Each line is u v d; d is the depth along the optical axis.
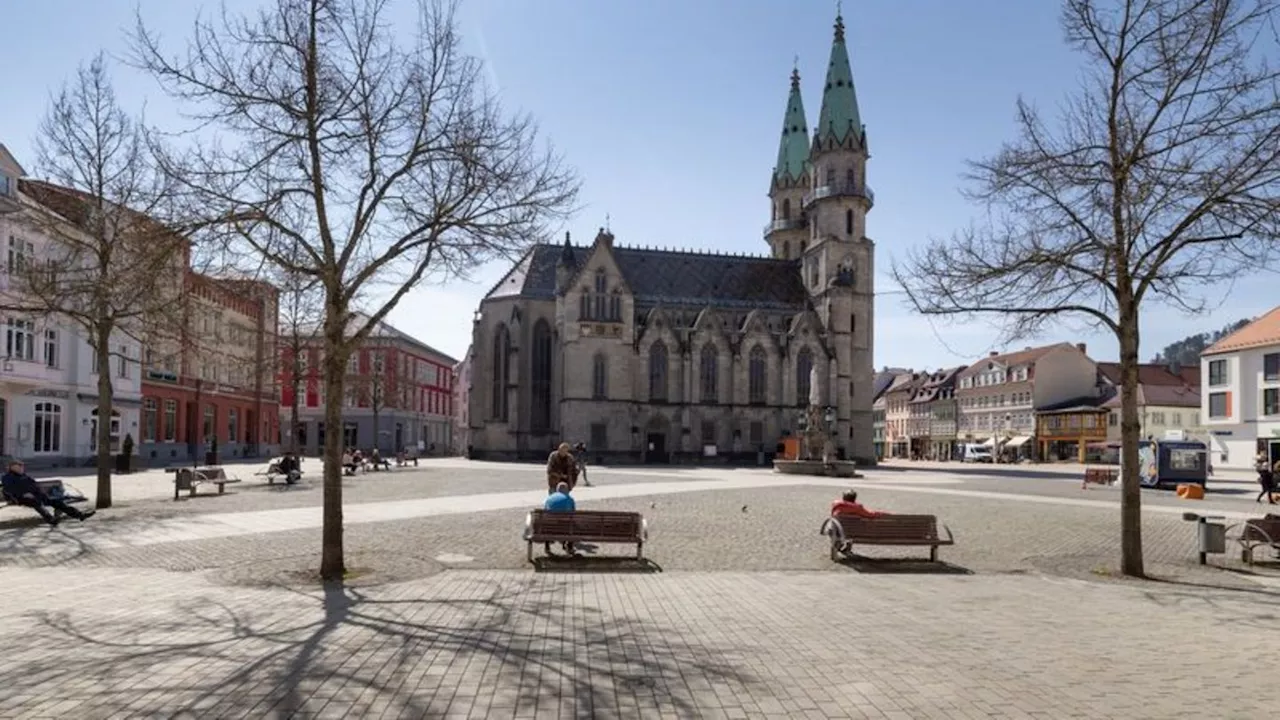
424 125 14.43
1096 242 15.45
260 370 43.75
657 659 8.89
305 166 14.62
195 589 12.54
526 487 35.19
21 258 29.31
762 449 89.00
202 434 63.59
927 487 41.34
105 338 24.22
